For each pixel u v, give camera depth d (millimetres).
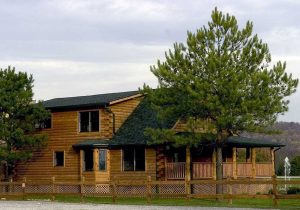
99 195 33625
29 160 42750
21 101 38594
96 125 40188
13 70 39188
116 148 39469
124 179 38812
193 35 30859
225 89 29438
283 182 26578
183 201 30812
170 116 31562
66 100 44281
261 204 28328
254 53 30625
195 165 36750
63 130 41531
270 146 40250
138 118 40875
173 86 31328
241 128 30203
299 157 73812
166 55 31500
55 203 30781
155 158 37750
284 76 30516
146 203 30094
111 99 40156
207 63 30266
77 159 40375
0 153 37031
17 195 35000
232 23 30734
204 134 31031
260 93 30031
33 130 40062
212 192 36875
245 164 39156
